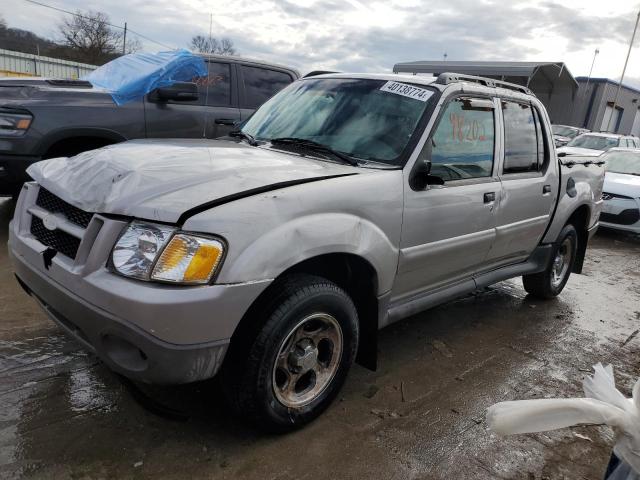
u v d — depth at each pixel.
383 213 2.95
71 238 2.54
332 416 3.01
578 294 5.94
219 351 2.32
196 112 6.29
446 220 3.42
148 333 2.19
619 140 15.95
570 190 4.95
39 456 2.46
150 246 2.25
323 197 2.64
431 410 3.19
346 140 3.38
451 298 3.82
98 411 2.83
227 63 6.66
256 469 2.53
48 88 5.53
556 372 3.91
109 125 5.66
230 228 2.29
